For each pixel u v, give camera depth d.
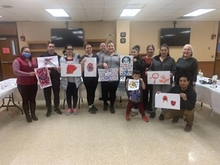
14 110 3.64
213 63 7.46
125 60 3.10
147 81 3.00
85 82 3.28
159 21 7.01
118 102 4.12
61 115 3.33
